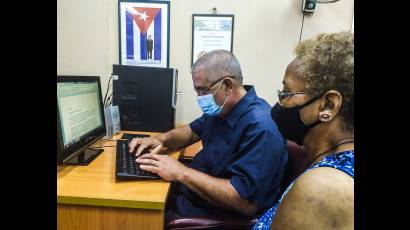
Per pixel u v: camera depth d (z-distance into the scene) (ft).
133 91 5.95
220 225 3.34
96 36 6.66
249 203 3.40
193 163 4.62
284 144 3.58
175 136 5.11
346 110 1.87
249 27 6.81
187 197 4.17
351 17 6.68
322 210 1.60
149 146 4.61
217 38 6.84
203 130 4.87
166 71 5.87
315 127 2.05
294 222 1.70
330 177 1.66
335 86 1.87
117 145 4.72
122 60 6.88
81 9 6.56
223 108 4.02
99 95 4.90
